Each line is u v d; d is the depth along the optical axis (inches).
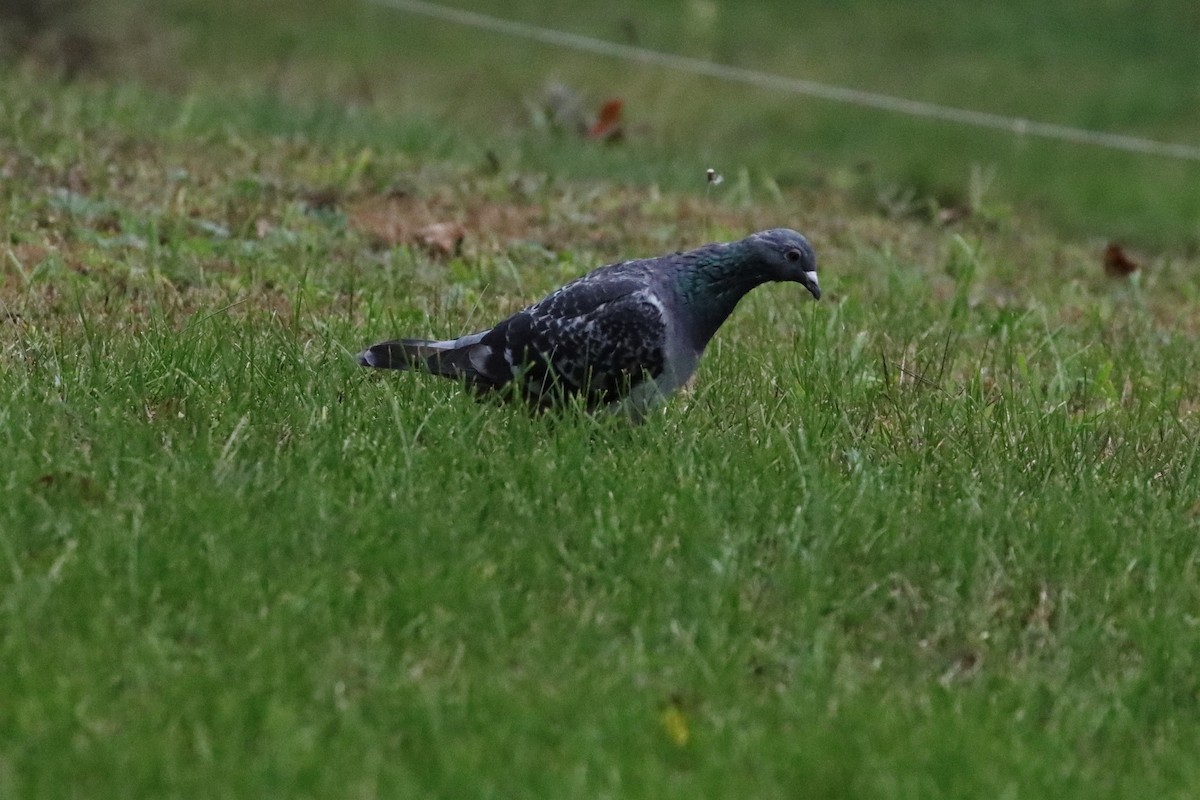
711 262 438.3
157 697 298.7
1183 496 429.4
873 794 283.9
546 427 426.6
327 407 425.7
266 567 345.1
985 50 1499.8
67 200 628.4
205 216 646.5
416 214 694.5
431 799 273.0
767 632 345.7
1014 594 370.6
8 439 395.2
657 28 1505.9
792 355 518.6
